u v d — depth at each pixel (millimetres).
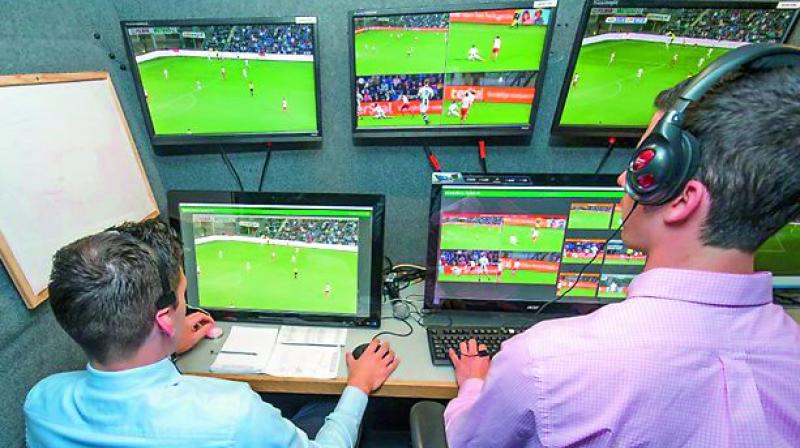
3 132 691
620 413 417
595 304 1021
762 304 436
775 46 400
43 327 757
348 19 893
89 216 865
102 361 568
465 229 966
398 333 1003
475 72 947
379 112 998
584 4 880
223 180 1149
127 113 1025
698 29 876
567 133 1018
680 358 415
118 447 548
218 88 976
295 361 901
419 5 944
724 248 409
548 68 1000
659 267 457
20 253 704
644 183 442
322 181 1148
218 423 563
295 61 949
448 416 728
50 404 595
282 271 982
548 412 449
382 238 939
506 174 920
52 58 813
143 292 550
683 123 404
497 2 871
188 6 952
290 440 625
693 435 410
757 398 408
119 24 970
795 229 987
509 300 1030
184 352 919
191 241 964
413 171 1133
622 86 952
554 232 961
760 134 354
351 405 782
